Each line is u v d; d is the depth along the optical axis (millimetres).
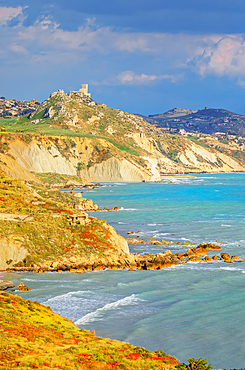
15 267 80188
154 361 43781
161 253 91500
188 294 68312
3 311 51594
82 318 58031
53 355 41188
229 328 55656
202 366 42969
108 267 84125
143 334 53781
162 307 62812
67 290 68938
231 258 90688
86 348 45000
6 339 43000
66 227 93062
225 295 67812
